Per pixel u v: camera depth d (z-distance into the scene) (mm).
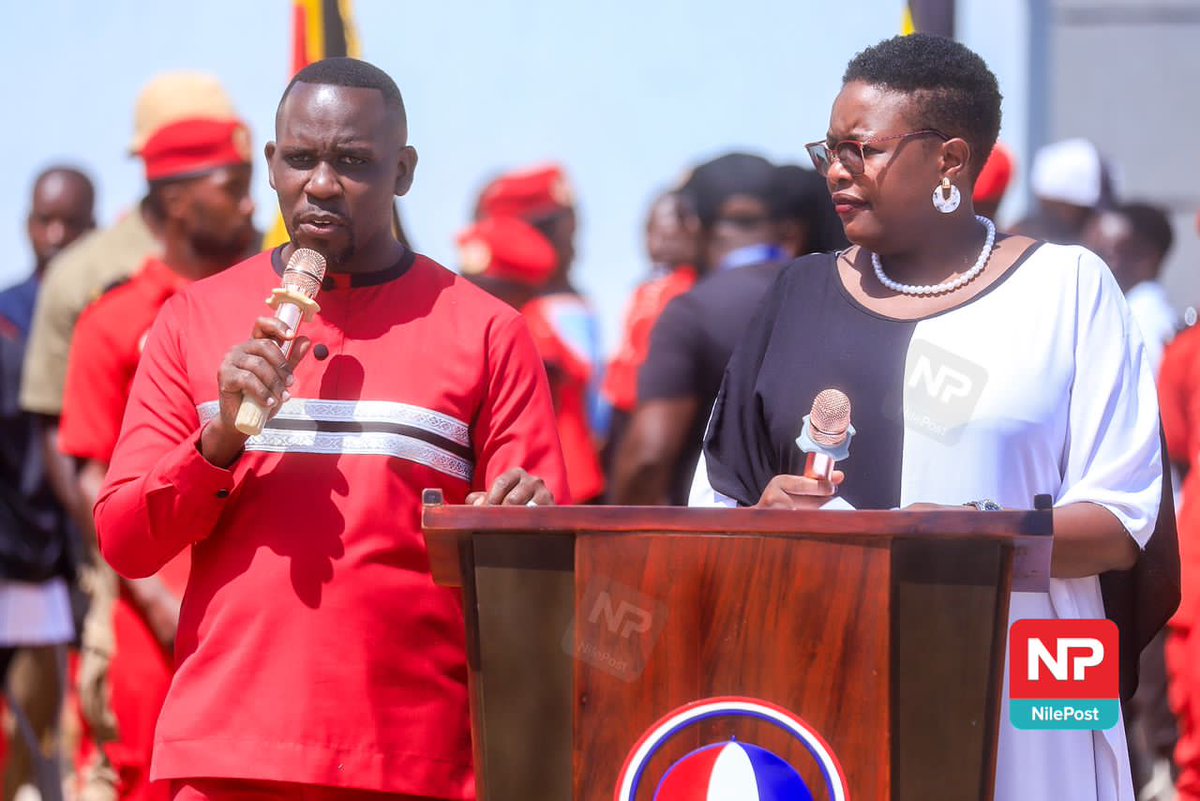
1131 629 6391
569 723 5227
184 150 9609
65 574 12625
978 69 6320
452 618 6504
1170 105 17641
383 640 6332
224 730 6273
